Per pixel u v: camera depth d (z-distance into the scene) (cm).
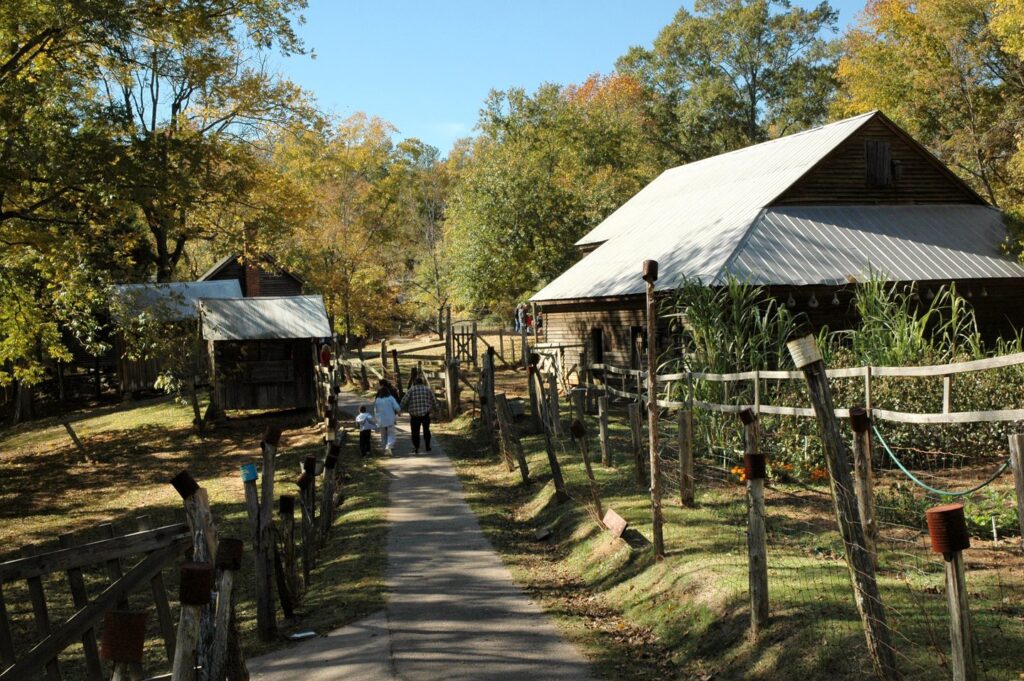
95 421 3256
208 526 517
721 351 1553
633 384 2603
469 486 1619
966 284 2456
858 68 4391
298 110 2716
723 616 771
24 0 1711
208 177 2102
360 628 878
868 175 2734
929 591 737
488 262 4678
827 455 538
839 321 2353
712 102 6681
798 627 696
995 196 3706
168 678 623
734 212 2686
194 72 2419
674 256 2592
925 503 1010
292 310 2784
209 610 545
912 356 1408
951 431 1323
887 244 2533
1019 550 855
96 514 1825
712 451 1438
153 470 2239
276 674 770
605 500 1281
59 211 2020
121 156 1806
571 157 5672
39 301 2328
